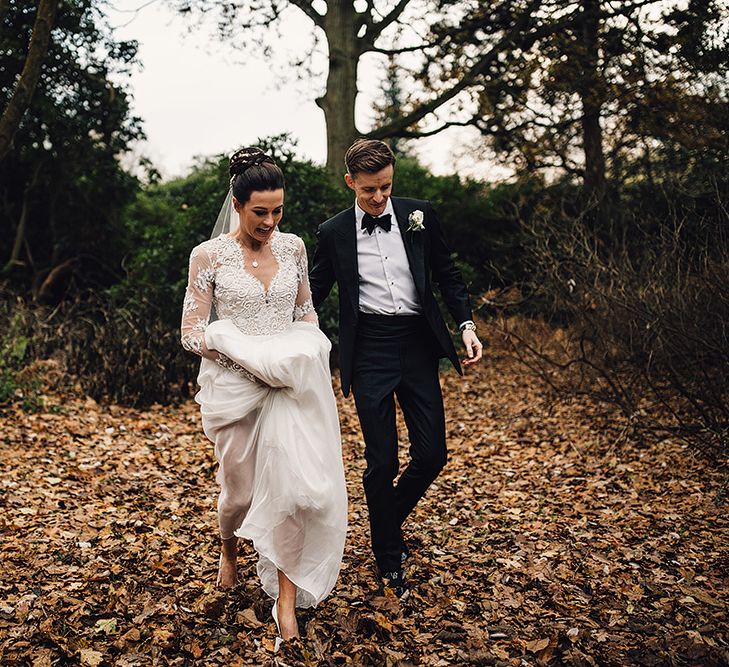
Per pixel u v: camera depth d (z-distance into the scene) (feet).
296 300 11.16
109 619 10.37
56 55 40.45
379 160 11.34
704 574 12.45
